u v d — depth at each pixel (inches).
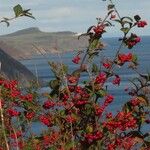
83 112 44.6
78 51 45.1
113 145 43.3
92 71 44.8
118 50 45.3
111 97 43.9
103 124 43.4
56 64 44.9
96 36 45.0
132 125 43.3
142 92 44.9
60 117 44.8
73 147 43.4
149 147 43.9
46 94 45.1
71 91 44.9
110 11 45.2
